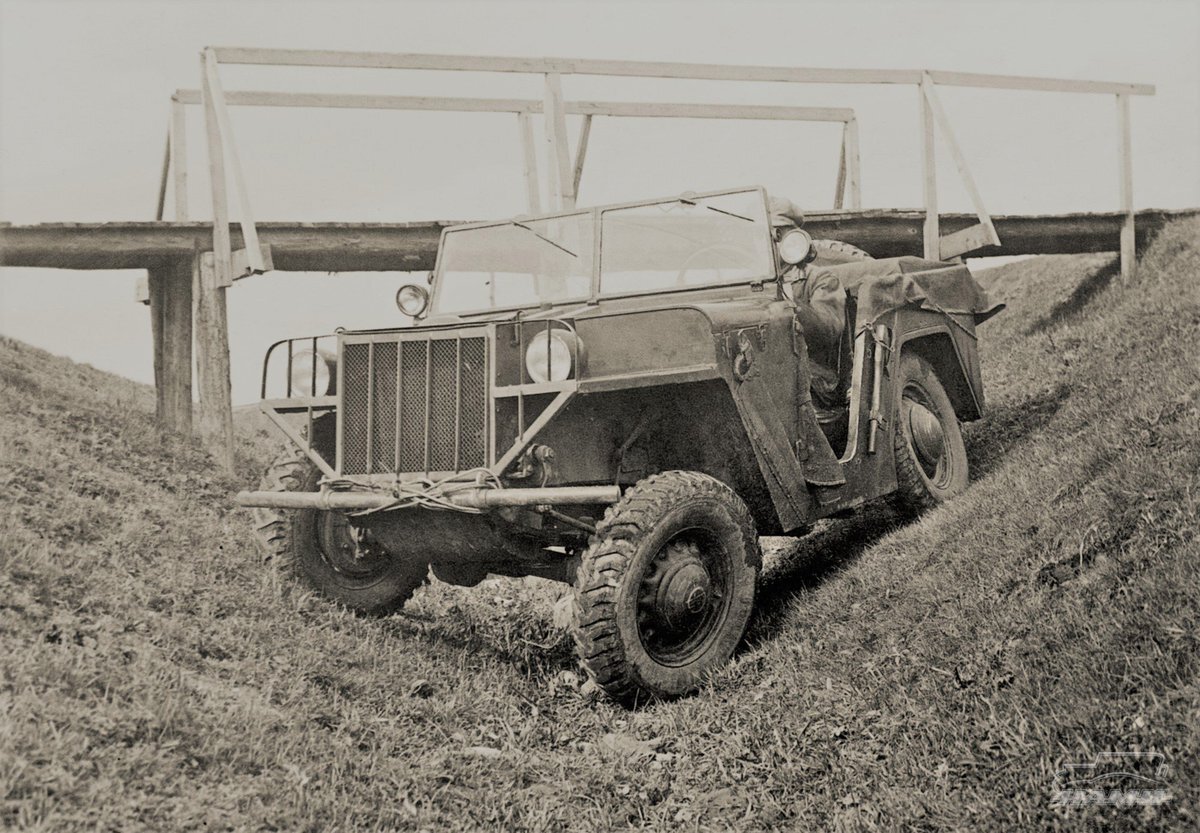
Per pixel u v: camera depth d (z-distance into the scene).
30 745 2.80
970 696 3.40
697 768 3.77
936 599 4.18
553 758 3.95
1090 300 9.52
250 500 4.78
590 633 4.27
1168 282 8.32
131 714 3.14
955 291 6.91
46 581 3.95
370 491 4.58
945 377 7.00
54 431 7.02
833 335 5.93
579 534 4.79
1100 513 3.92
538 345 4.33
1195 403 4.45
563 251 5.52
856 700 3.79
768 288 5.21
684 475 4.61
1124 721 2.84
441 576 5.38
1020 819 2.71
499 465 4.33
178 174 8.05
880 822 2.98
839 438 6.11
